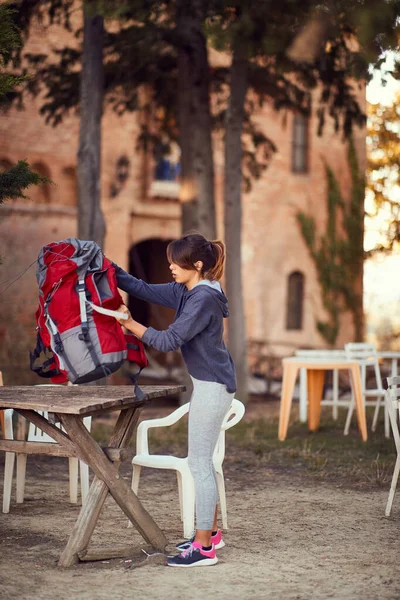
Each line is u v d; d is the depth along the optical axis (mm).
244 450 8719
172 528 5363
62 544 4887
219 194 20547
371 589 4043
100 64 11039
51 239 16641
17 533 5160
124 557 4590
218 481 5340
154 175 19625
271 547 4891
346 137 13516
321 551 4797
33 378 15070
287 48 9492
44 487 6754
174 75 13922
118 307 4473
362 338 22156
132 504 4629
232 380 4395
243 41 9578
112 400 4328
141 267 21797
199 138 12820
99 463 4512
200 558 4449
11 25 6422
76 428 4430
